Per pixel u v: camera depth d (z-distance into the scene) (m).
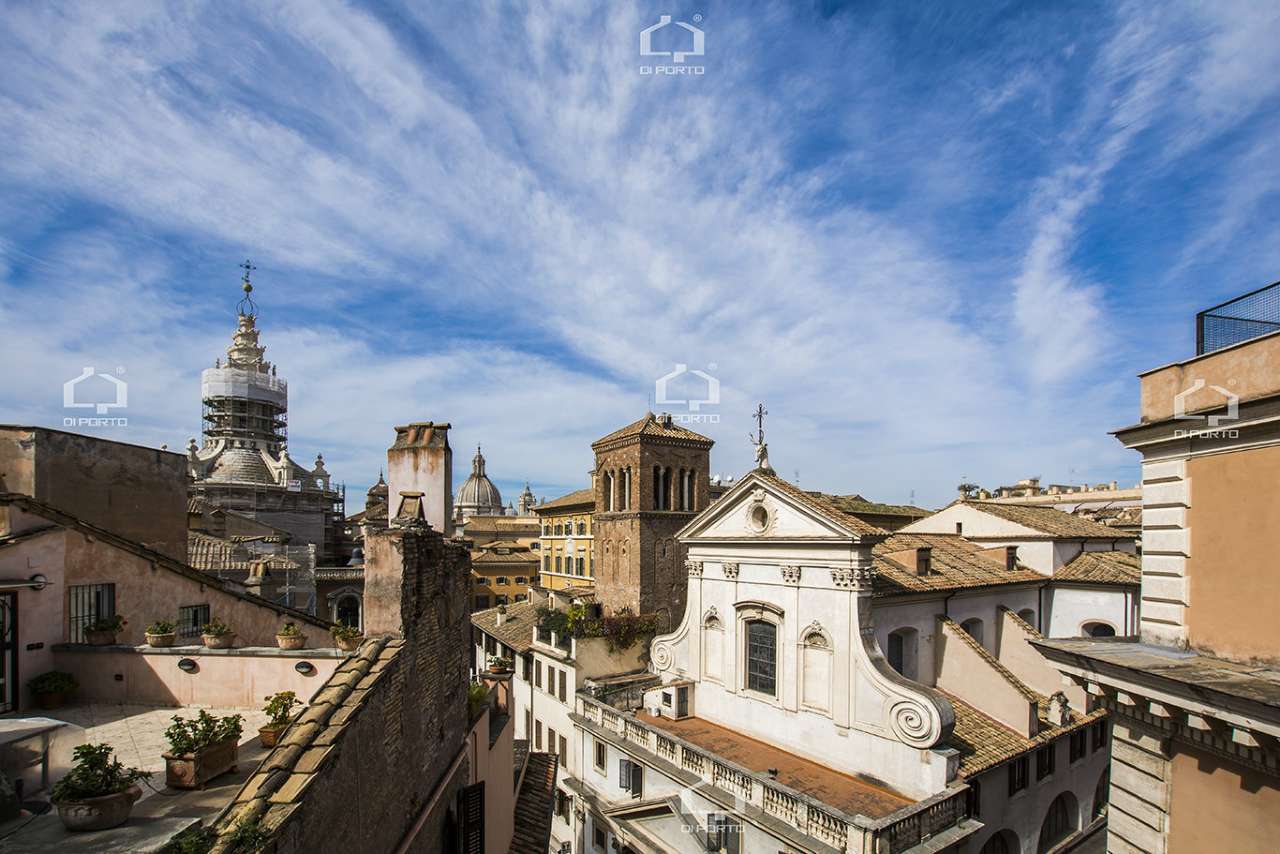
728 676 28.25
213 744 9.23
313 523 80.94
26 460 16.89
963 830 19.44
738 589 28.12
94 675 13.03
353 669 9.64
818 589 24.91
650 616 38.88
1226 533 11.74
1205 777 11.40
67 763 8.58
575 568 65.69
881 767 22.33
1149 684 11.35
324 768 7.66
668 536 43.47
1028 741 24.00
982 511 37.84
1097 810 27.98
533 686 39.66
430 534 13.16
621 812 26.56
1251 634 11.26
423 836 11.84
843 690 23.72
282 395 87.75
